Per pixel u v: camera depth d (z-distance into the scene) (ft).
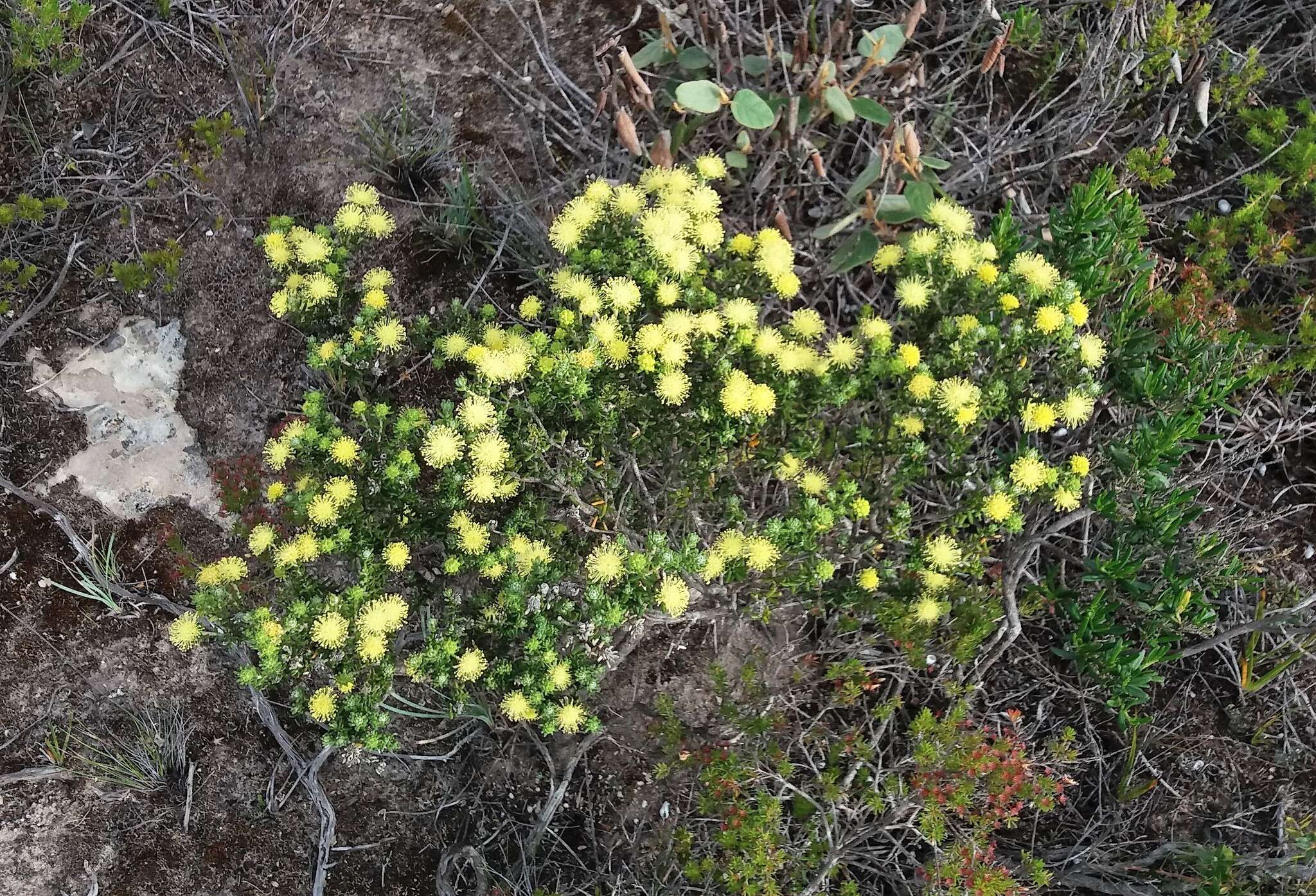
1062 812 2.35
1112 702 2.16
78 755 2.38
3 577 2.39
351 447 1.90
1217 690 2.34
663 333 1.83
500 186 2.45
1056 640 2.36
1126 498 2.18
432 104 2.48
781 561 1.93
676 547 2.05
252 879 2.40
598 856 2.37
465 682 2.02
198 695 2.43
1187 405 1.99
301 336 2.41
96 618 2.42
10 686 2.39
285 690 2.41
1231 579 2.19
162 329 2.46
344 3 2.51
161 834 2.41
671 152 2.17
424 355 2.41
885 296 2.39
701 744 2.31
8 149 2.43
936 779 2.00
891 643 2.27
